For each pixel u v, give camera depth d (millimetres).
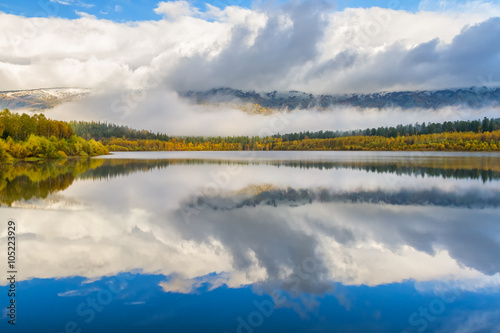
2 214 25312
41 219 23906
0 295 12547
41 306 11766
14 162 80250
